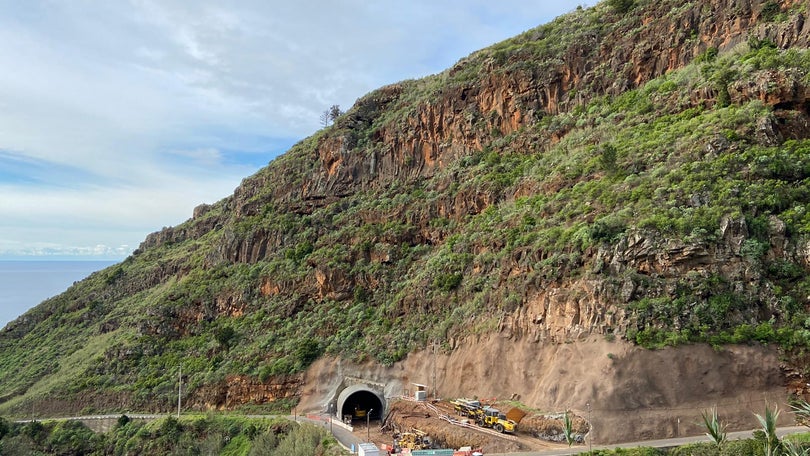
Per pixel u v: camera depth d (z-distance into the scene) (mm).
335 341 85500
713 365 51969
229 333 95312
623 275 58906
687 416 49656
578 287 61312
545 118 96062
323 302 95125
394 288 90062
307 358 84375
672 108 79000
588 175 76625
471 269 80438
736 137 65312
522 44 111562
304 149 133125
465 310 75562
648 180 67500
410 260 93375
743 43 79125
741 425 48812
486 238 81250
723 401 50438
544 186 81312
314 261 100438
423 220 97250
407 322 82688
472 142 102750
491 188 90188
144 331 107562
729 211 58906
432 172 105875
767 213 58719
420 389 69875
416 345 77812
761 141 64062
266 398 83125
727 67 75312
